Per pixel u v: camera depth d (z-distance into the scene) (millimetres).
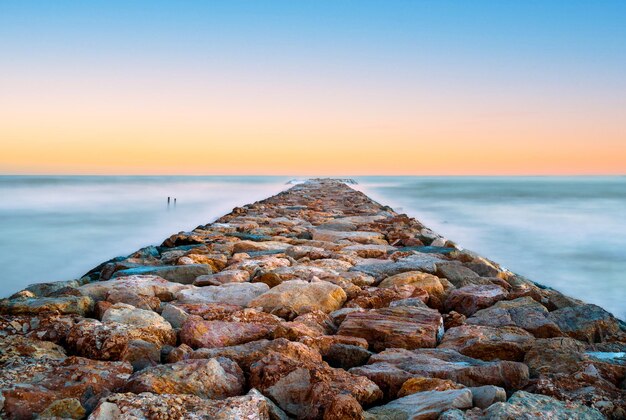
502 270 11227
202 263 9805
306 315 6566
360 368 4938
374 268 9523
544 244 19203
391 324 6172
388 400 4680
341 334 6121
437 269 9516
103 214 27250
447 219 27359
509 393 4656
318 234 14148
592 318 6711
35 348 5043
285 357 4812
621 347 6129
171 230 21859
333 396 4207
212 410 3906
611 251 17766
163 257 11195
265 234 14844
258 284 8016
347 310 6848
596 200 42500
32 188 55875
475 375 4773
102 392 4230
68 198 38531
